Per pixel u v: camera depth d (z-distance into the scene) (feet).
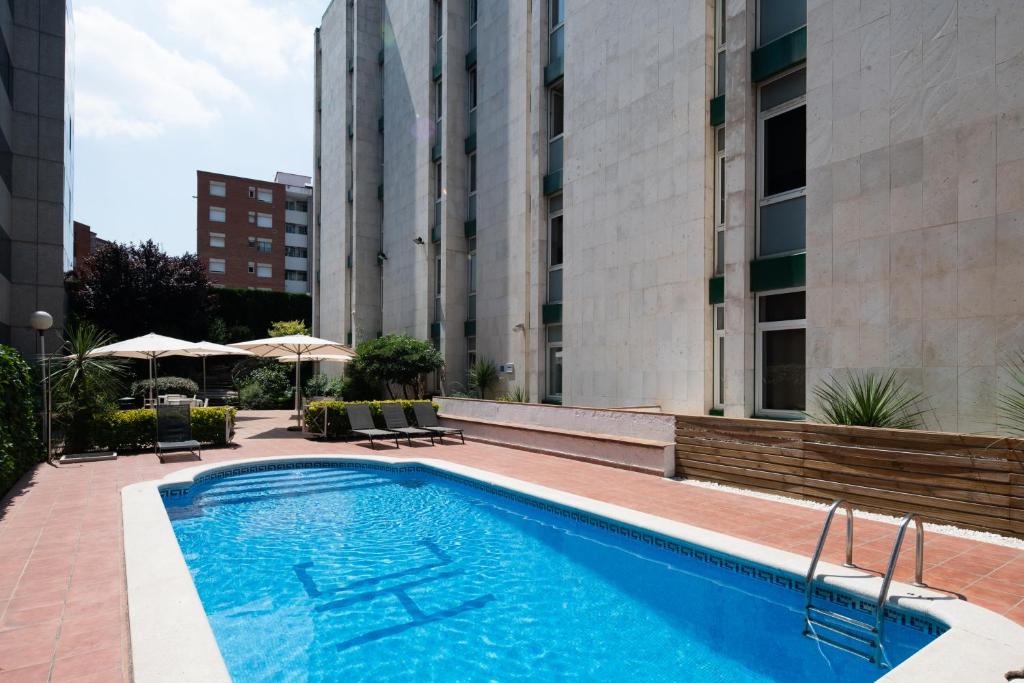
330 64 94.84
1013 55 21.04
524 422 38.22
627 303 38.83
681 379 34.99
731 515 20.40
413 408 45.88
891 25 24.47
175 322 90.38
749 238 30.55
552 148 48.67
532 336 49.16
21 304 51.11
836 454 21.49
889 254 24.35
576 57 43.68
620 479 27.09
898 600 12.75
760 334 31.09
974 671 9.48
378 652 12.87
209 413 38.14
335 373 88.99
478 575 17.49
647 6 37.55
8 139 50.21
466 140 61.05
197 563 18.47
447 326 59.82
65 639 10.92
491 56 56.13
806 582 14.21
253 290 110.73
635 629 13.91
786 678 11.51
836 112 26.35
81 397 33.91
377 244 80.59
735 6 31.09
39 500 22.72
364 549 19.86
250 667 12.21
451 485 29.01
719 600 15.47
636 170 38.32
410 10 70.44
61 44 54.03
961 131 22.35
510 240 53.06
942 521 18.56
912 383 23.49
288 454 35.06
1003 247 21.17
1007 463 17.28
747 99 30.55
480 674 11.96
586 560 18.71
